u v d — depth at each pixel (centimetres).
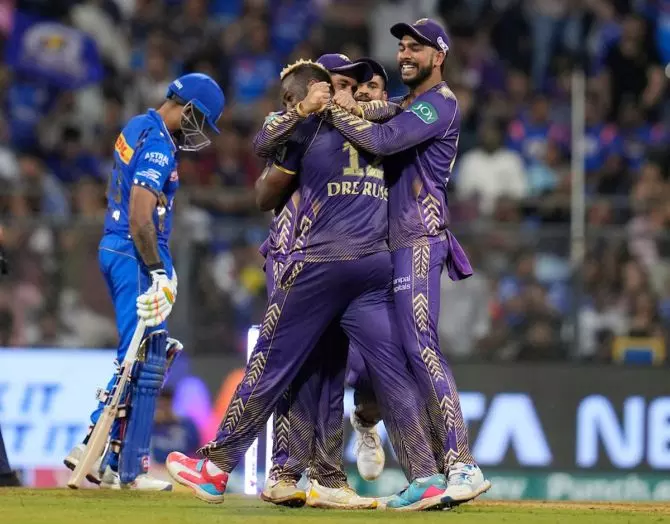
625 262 3997
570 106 5581
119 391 2533
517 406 3916
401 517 2077
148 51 5488
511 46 5819
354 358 2505
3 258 2898
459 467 2209
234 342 3856
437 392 2209
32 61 5450
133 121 2641
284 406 2294
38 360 3816
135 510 2122
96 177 5116
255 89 5472
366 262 2188
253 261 3916
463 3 5928
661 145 5453
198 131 2664
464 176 5097
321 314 2194
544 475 3903
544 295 3978
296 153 2175
